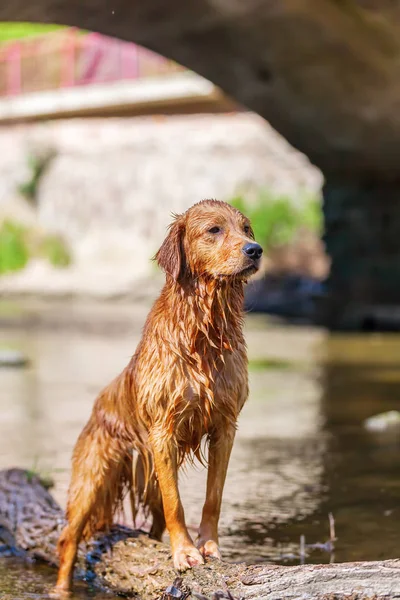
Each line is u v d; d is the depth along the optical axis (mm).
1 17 15453
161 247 4137
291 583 3459
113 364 14289
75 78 35688
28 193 35250
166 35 17078
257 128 31000
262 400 10492
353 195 21938
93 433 4469
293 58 17500
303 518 5473
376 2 14719
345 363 14289
